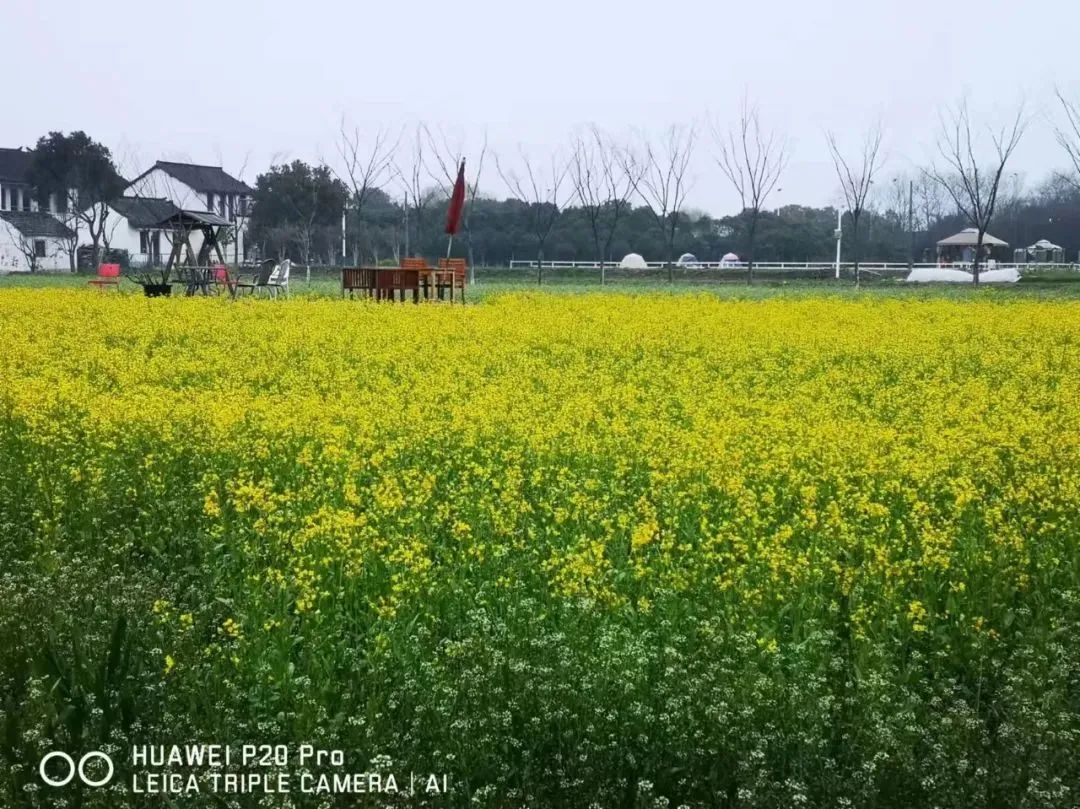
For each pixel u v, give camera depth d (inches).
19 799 231.8
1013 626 328.5
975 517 410.6
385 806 228.1
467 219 2701.8
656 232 3622.0
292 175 2888.8
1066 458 496.4
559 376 751.1
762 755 235.0
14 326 1031.0
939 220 4160.9
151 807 227.5
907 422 620.1
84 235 3427.7
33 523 407.8
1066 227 4052.7
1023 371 807.1
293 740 252.2
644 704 258.2
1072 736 240.7
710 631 297.3
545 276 2714.1
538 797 237.3
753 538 382.3
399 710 268.5
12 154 3644.2
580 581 340.5
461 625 313.7
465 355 864.3
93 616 296.4
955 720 256.1
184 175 3412.9
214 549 379.9
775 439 550.0
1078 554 372.2
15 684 265.6
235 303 1306.6
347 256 3166.8
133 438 516.4
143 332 987.9
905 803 232.8
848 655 310.3
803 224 3740.2
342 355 867.4
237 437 520.7
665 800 226.2
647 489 451.5
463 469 498.6
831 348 938.7
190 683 269.6
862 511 417.1
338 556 366.0
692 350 932.0
